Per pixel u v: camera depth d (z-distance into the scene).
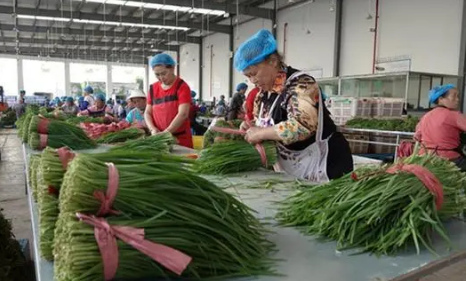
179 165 0.93
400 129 5.38
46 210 0.91
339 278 0.82
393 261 0.91
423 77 7.23
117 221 0.76
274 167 2.00
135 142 2.27
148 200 0.80
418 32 8.32
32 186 1.32
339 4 10.27
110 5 13.05
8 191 5.34
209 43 17.12
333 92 8.55
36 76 22.53
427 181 1.05
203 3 11.39
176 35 16.70
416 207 0.99
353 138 5.96
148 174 0.85
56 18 13.09
